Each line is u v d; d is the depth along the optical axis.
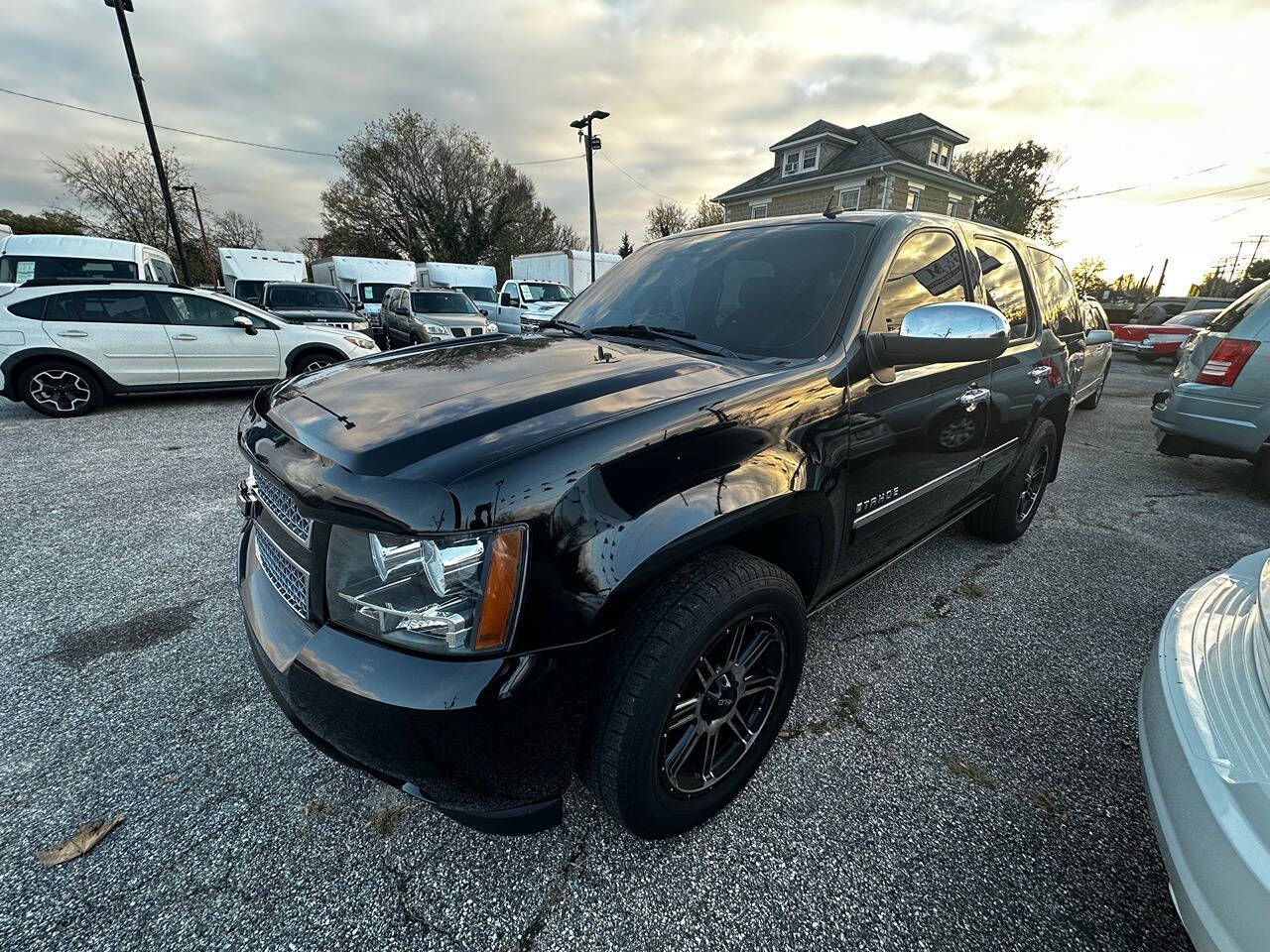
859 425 1.85
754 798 1.74
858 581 2.23
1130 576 3.16
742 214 28.44
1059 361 3.24
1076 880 1.51
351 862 1.53
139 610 2.71
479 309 15.30
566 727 1.27
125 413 6.90
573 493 1.23
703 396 1.53
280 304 12.78
